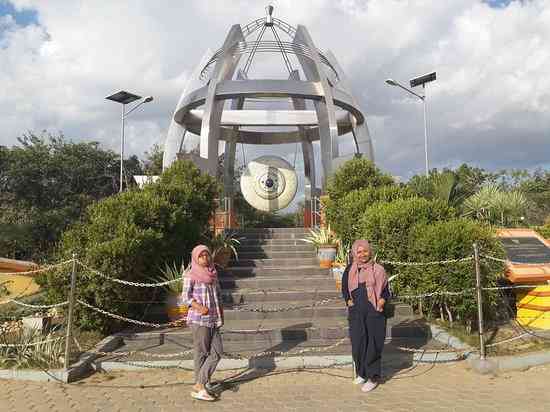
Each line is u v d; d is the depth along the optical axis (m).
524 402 4.58
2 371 5.38
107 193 29.16
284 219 29.69
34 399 4.71
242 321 7.47
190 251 9.09
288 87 12.66
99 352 5.86
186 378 5.42
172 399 4.75
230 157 17.69
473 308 6.56
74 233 7.09
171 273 7.53
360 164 11.23
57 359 5.66
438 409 4.43
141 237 7.12
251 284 9.19
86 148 28.70
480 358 5.72
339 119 15.90
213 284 5.01
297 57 14.27
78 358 5.77
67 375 5.26
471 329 7.08
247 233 12.19
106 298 6.48
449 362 5.99
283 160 16.39
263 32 14.11
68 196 26.28
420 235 7.15
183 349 6.37
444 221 7.38
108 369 5.66
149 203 8.05
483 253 6.57
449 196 11.34
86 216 7.76
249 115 15.72
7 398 4.72
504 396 4.77
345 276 5.39
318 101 13.30
